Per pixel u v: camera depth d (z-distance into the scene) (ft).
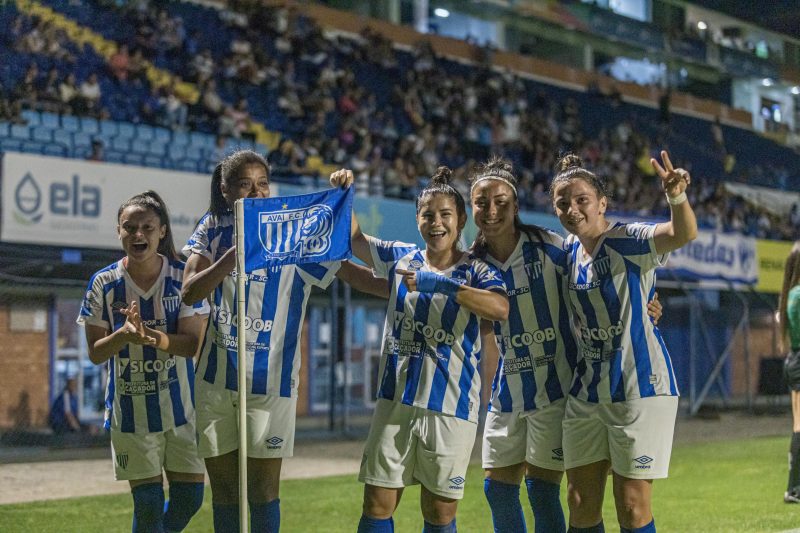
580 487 15.69
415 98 75.31
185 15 69.92
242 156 15.62
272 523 15.92
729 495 28.48
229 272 15.06
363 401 65.21
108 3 63.62
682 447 42.91
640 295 15.17
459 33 97.25
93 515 25.36
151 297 16.52
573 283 15.65
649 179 90.63
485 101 82.53
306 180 57.82
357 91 71.15
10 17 58.44
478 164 17.40
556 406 16.20
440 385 15.16
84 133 54.85
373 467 15.31
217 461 15.97
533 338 16.24
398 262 15.90
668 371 15.34
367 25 83.76
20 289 46.26
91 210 40.83
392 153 70.49
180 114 59.31
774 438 47.16
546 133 83.25
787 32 117.08
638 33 103.14
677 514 25.12
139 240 16.11
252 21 72.38
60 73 59.21
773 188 107.34
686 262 59.21
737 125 111.55
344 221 15.57
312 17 78.74
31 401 48.98
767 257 65.51
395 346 15.48
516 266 16.29
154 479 16.72
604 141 89.66
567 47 103.86
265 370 15.79
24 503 27.32
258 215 15.06
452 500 15.38
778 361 67.62
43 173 39.60
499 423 16.70
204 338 16.40
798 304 25.66
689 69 113.29
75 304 51.19
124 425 16.55
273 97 68.54
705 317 80.74
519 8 97.04
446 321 15.15
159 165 56.95
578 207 15.21
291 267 16.06
